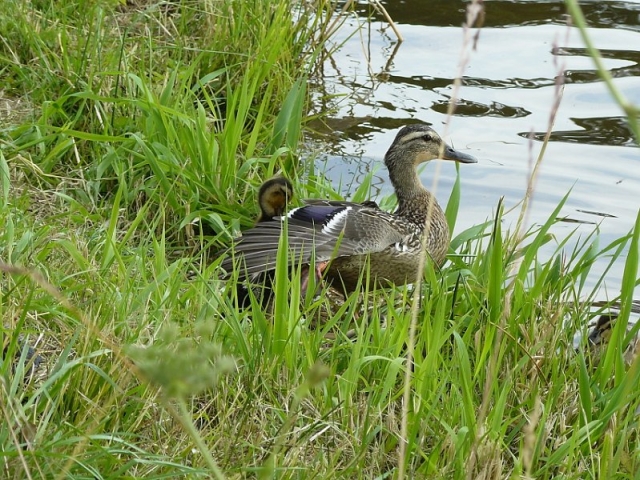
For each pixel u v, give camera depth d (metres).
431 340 8.94
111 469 6.94
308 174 13.83
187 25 16.50
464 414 8.19
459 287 10.93
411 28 19.91
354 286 11.87
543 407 8.23
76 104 13.27
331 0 18.95
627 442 8.38
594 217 14.06
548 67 18.56
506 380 8.61
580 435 8.33
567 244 13.34
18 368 7.33
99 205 11.88
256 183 12.48
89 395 7.48
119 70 13.34
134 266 9.83
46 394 7.03
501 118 16.72
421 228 12.01
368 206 12.35
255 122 13.99
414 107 16.86
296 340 8.73
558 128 16.52
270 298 11.16
